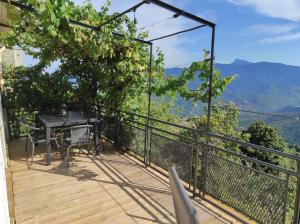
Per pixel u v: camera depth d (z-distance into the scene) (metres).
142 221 2.54
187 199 0.87
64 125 4.12
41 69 5.93
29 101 5.79
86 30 3.87
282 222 2.12
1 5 2.89
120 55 4.99
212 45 3.06
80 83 6.13
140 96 5.72
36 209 2.71
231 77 3.67
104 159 4.40
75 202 2.88
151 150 3.98
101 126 5.12
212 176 2.88
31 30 3.72
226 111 9.46
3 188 1.97
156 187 3.31
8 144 5.20
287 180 2.07
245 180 2.47
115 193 3.12
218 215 2.67
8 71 5.78
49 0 2.60
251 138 15.97
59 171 3.79
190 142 3.23
